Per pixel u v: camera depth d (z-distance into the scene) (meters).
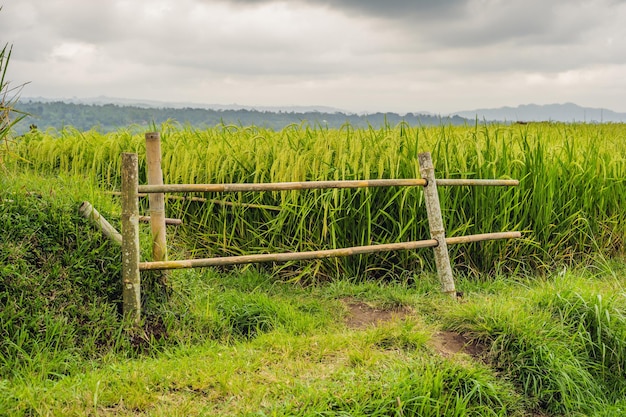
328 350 4.21
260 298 5.16
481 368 4.10
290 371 3.91
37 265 4.45
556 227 6.75
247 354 4.14
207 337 4.64
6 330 3.98
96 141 8.39
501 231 6.34
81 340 4.20
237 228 6.50
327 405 3.51
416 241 5.79
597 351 4.59
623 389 4.39
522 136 7.38
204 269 6.07
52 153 8.25
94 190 5.59
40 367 3.79
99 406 3.38
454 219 6.45
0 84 4.72
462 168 6.39
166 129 8.38
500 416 3.81
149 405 3.44
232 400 3.53
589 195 7.07
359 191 6.12
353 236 6.16
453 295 5.49
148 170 4.95
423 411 3.62
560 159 7.22
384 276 6.08
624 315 4.75
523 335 4.39
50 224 4.67
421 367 3.96
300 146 6.87
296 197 6.00
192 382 3.69
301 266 6.13
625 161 7.55
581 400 4.18
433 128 8.59
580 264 6.68
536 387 4.16
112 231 4.87
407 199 6.20
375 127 7.02
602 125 13.85
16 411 3.21
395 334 4.41
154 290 4.84
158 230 4.93
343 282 5.83
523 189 6.60
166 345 4.41
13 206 4.64
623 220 7.28
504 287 5.81
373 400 3.58
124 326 4.41
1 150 5.05
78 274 4.53
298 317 4.94
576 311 4.77
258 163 6.27
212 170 6.64
